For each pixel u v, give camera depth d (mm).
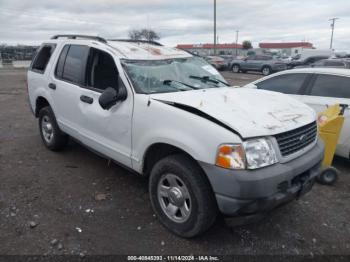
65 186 4262
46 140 5535
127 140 3643
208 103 3150
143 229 3359
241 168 2689
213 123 2850
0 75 22422
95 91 4109
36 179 4445
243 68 27594
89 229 3330
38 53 5754
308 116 3406
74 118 4539
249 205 2723
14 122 7828
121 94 3605
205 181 2965
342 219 3670
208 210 2969
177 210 3256
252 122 2873
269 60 26359
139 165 3533
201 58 4824
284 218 3648
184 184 3074
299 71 5664
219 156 2738
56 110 4965
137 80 3666
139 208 3762
